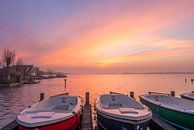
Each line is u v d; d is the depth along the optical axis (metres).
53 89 39.44
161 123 10.16
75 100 13.05
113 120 8.34
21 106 19.17
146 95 14.80
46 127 7.55
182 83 60.41
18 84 50.34
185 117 9.36
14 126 9.66
